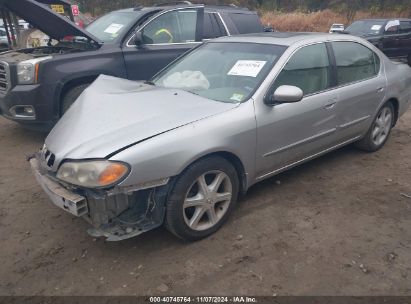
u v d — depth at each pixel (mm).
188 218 3086
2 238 3256
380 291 2607
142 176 2662
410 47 12430
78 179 2641
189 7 6332
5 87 5203
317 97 3820
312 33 4270
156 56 5941
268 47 3779
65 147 2834
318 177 4293
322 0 43969
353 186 4090
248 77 3533
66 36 5980
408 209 3629
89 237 3256
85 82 5461
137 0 32750
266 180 4203
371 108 4598
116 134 2799
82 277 2787
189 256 2979
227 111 3160
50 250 3096
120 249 3088
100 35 6070
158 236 3242
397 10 32969
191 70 4000
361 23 12992
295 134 3668
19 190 4102
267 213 3545
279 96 3260
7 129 6242
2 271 2861
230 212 3328
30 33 7859
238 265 2869
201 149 2898
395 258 2930
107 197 2701
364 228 3314
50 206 3760
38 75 5047
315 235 3217
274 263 2887
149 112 3068
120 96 3428
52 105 5215
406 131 5965
